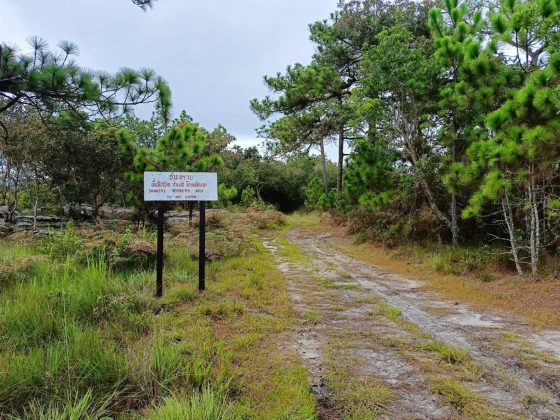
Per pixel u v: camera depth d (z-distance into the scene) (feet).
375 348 11.82
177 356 9.78
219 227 37.45
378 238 34.63
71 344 9.98
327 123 50.47
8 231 36.17
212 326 13.07
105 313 12.77
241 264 23.84
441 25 25.71
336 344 12.03
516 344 12.25
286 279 21.88
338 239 41.78
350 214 41.57
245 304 15.90
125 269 20.24
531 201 19.56
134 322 12.53
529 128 17.35
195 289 17.25
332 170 118.83
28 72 16.97
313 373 10.02
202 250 17.60
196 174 17.74
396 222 32.81
